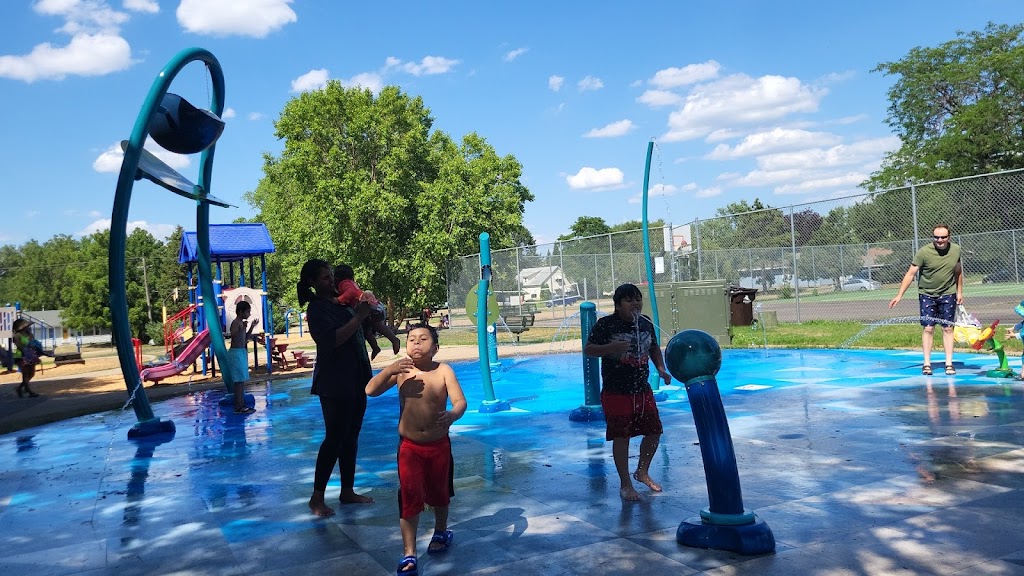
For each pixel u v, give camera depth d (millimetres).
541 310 29016
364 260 31844
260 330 18375
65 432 9461
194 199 9922
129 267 71438
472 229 32156
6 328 34688
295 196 40125
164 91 8258
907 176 41375
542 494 5129
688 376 4043
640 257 26906
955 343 13102
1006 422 6672
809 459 5703
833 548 3744
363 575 3717
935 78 41438
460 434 7660
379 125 32344
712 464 3926
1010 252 20922
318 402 11062
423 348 4027
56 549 4453
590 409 8133
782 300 30641
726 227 25234
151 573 3932
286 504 5238
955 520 4074
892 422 6984
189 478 6305
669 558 3730
